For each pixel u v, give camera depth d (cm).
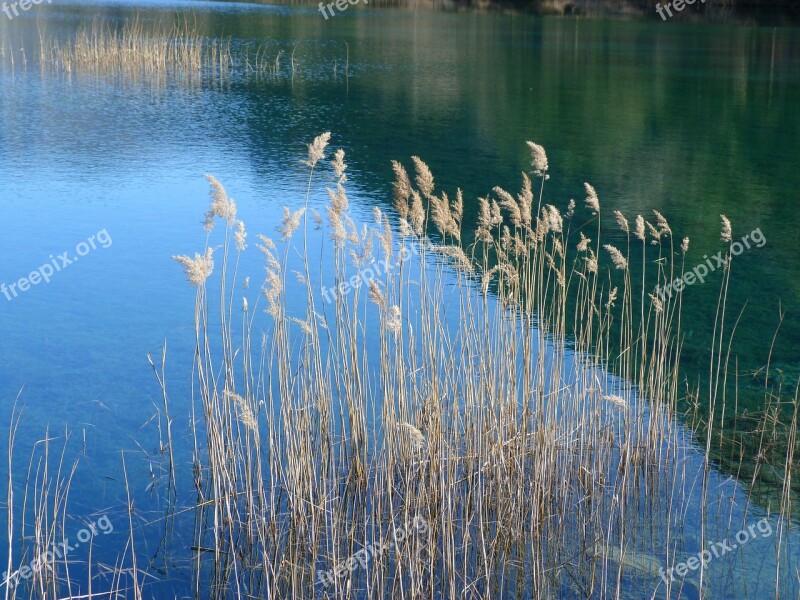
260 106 3062
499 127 2798
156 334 1268
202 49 4281
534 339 1195
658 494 908
